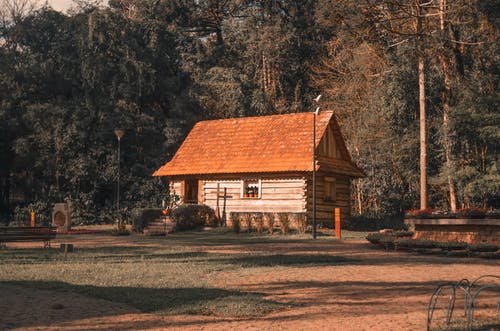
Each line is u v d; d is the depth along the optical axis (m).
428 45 33.09
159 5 53.72
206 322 8.34
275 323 8.26
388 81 38.22
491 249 17.80
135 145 44.38
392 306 9.48
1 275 12.56
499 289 11.30
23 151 41.41
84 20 44.38
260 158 32.56
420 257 17.78
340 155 34.84
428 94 37.72
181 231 30.89
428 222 20.88
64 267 14.03
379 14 34.75
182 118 45.47
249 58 55.19
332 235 27.62
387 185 39.62
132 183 42.91
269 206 31.84
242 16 57.50
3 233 18.73
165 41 48.91
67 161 41.72
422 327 7.99
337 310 9.15
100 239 25.47
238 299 9.77
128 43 44.84
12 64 43.50
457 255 18.17
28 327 7.85
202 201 34.03
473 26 34.41
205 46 55.28
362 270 14.01
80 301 9.75
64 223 31.69
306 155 31.27
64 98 44.25
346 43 44.88
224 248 20.19
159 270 13.55
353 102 43.69
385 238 20.53
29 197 44.00
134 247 20.34
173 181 35.56
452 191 35.34
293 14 55.38
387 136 39.25
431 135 38.25
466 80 35.66
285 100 52.25
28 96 43.62
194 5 56.38
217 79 49.75
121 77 44.12
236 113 48.38
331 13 34.78
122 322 8.31
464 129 35.03
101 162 42.50
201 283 11.66
